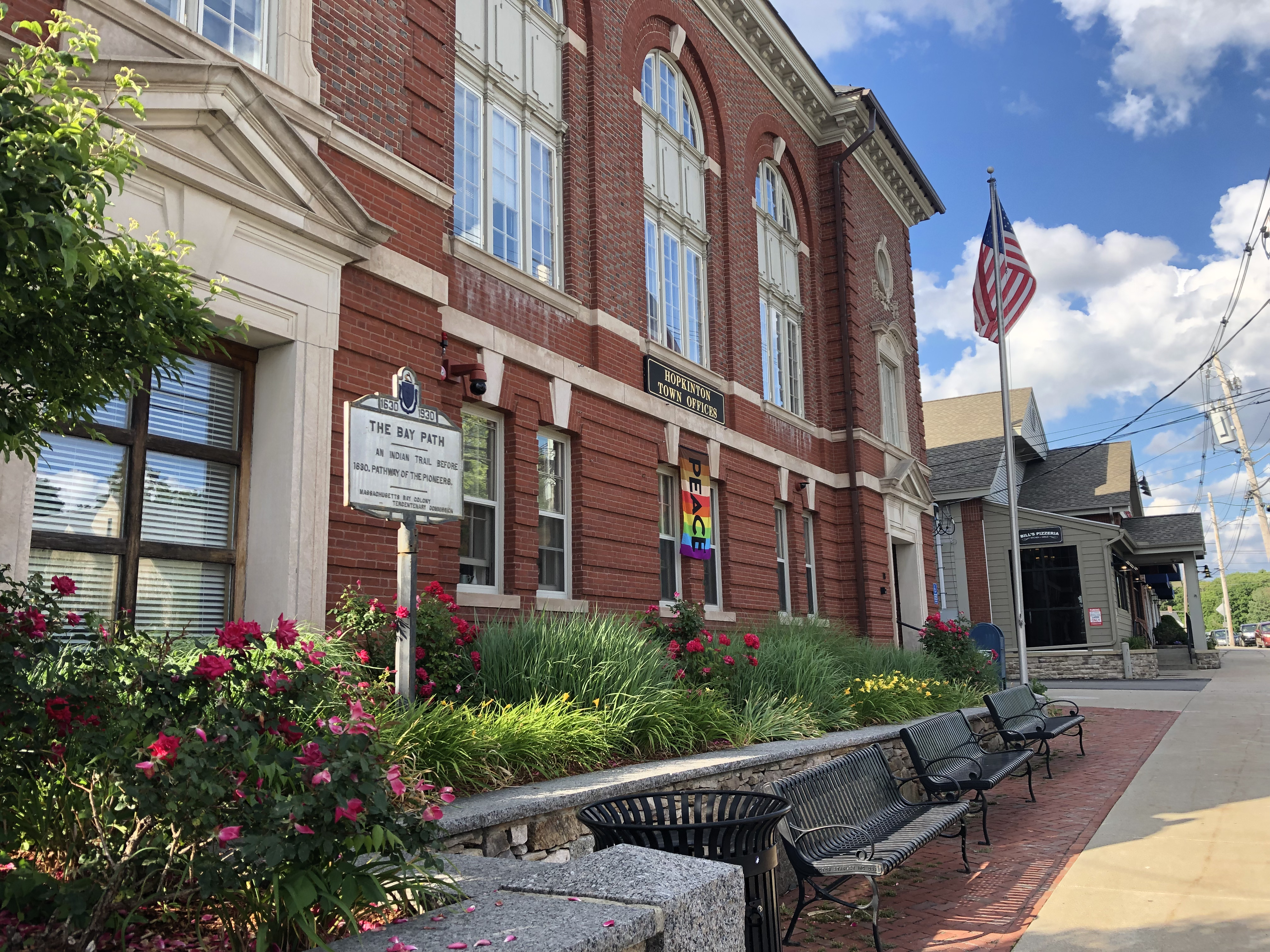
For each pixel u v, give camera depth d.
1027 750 10.81
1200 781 10.35
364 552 8.32
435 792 5.10
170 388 7.50
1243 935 5.39
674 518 14.46
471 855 4.72
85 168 3.02
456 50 11.00
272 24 8.27
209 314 3.98
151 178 6.81
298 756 3.14
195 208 7.07
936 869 7.31
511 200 11.81
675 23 15.62
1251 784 9.98
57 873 3.60
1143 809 9.02
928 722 8.97
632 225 13.82
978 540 31.70
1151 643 41.66
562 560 11.97
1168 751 12.74
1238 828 7.96
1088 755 12.89
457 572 9.57
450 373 9.83
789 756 8.20
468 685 7.93
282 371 7.90
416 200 9.41
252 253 7.55
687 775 6.79
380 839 3.07
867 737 9.65
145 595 7.21
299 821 3.01
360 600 7.52
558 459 12.16
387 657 7.29
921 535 23.48
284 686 3.41
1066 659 29.33
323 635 7.19
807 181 20.28
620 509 12.70
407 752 5.53
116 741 3.27
